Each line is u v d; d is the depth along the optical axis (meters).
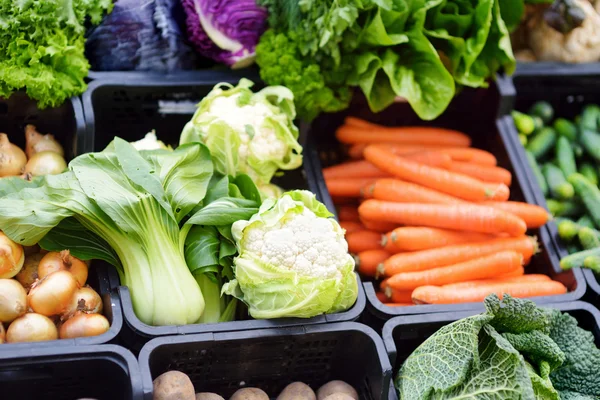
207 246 2.27
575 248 2.78
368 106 3.17
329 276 2.17
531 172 2.96
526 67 3.17
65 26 2.61
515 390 1.92
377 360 2.18
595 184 3.09
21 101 2.60
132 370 1.97
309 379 2.39
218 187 2.39
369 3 2.69
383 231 2.93
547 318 2.25
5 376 2.02
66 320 2.11
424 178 2.88
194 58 2.93
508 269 2.66
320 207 2.31
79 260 2.23
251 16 2.81
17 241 2.11
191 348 2.12
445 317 2.35
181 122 2.96
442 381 2.01
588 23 3.22
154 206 2.19
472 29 2.97
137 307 2.19
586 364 2.30
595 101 3.39
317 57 2.79
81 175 2.17
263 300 2.16
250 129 2.58
